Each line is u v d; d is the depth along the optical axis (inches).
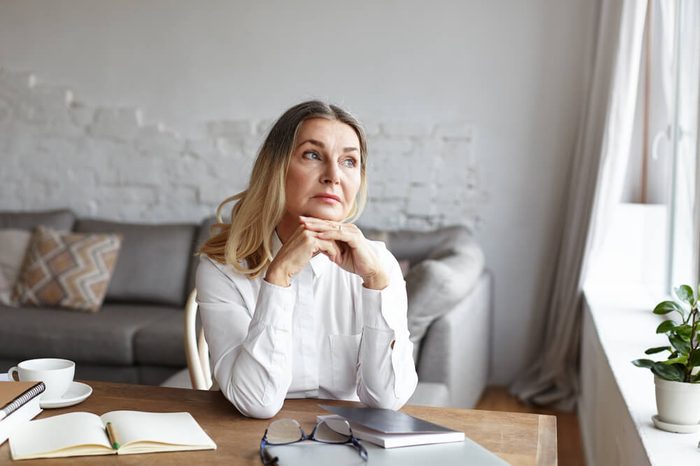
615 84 134.6
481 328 156.3
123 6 190.5
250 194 64.2
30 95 195.2
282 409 60.6
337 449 49.9
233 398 58.3
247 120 187.2
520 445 53.0
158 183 192.2
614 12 145.6
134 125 191.9
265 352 57.9
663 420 67.7
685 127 114.0
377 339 62.1
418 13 177.5
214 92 188.2
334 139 62.1
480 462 47.9
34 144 195.9
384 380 61.9
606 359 95.6
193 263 179.5
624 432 77.8
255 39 185.3
